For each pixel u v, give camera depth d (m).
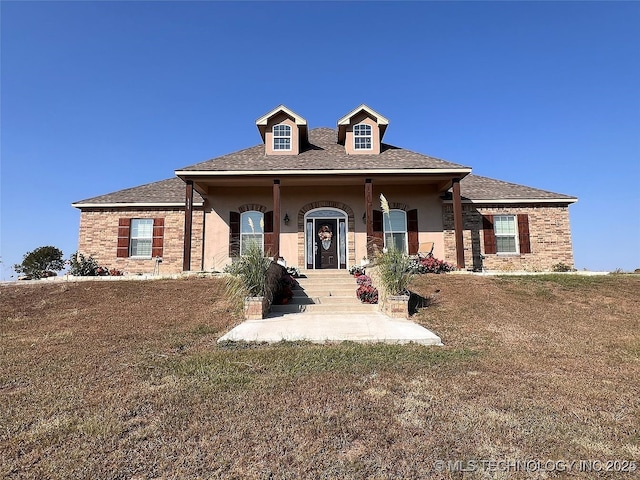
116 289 11.60
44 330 8.10
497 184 18.41
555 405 4.01
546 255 16.58
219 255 16.09
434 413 3.81
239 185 16.05
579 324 8.16
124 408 3.98
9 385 4.82
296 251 16.12
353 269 13.55
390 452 3.09
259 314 8.80
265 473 2.81
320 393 4.34
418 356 5.87
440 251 16.30
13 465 2.93
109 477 2.78
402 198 16.55
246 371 5.16
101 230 16.50
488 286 11.42
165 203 16.41
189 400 4.17
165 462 2.96
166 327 8.13
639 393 4.37
